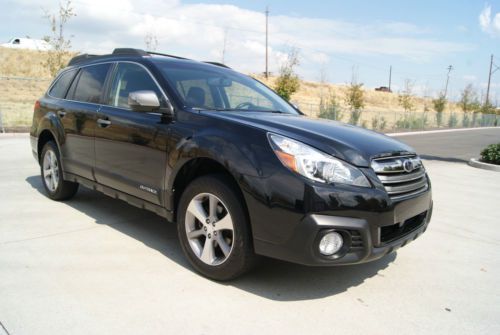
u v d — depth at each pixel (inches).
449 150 640.4
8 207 203.0
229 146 126.9
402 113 1266.0
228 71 192.2
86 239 165.0
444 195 291.3
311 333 109.2
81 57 215.2
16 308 113.2
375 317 119.6
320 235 114.5
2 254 147.4
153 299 121.1
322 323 114.5
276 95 197.2
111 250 155.3
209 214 132.9
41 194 229.8
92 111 180.9
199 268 136.5
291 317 116.3
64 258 146.3
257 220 120.1
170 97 151.6
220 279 132.2
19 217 188.4
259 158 121.3
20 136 514.3
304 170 116.6
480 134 1160.2
